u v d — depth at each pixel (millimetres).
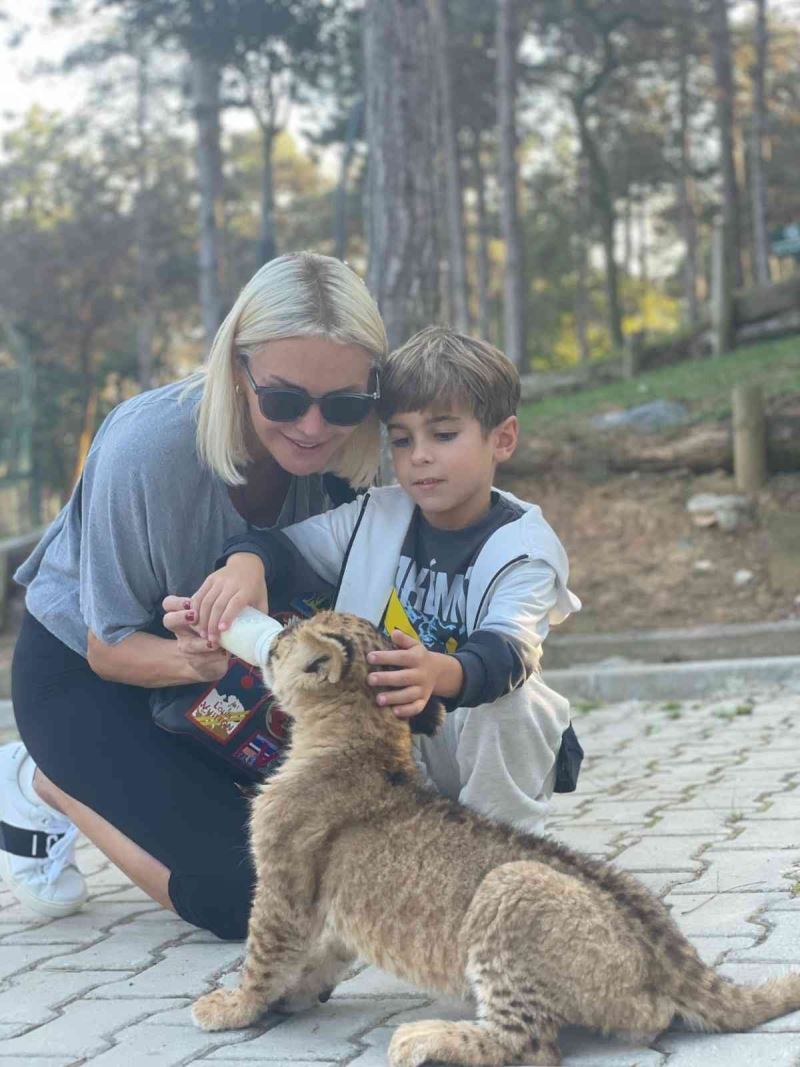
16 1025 3521
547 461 12047
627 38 37188
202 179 25750
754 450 11180
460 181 35500
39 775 4504
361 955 3074
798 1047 2797
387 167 10695
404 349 3746
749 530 10828
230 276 41625
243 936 4129
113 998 3691
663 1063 2793
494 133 40688
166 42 24766
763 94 31609
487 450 3732
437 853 2977
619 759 6738
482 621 3621
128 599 4023
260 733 3959
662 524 11117
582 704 8672
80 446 40812
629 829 5105
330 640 3145
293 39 23328
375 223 10789
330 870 3100
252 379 3791
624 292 62688
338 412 3770
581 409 14344
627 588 10477
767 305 17438
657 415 12820
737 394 11227
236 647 3484
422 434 3678
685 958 2898
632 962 2783
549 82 37594
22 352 39406
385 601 3811
